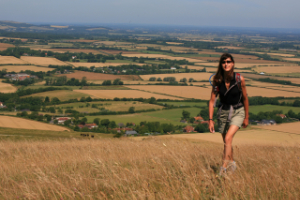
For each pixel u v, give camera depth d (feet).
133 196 10.92
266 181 12.35
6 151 26.76
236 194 11.05
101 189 13.01
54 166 17.35
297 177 13.03
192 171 13.88
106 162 17.63
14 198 12.42
